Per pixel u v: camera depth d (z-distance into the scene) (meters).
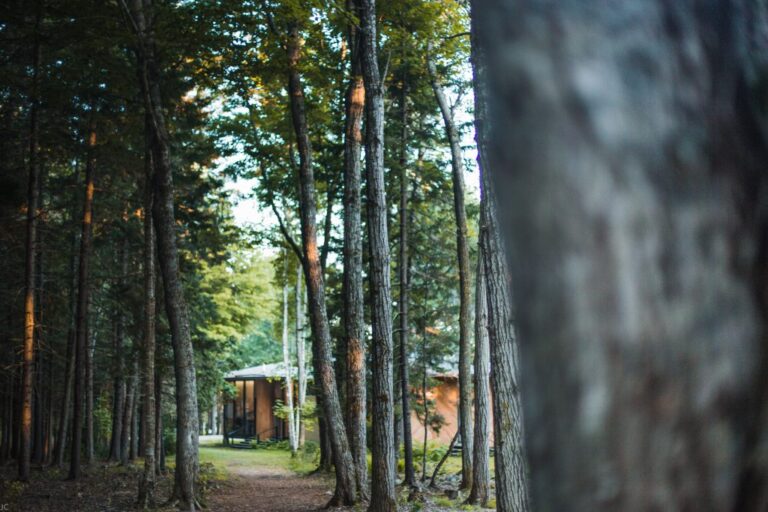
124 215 24.72
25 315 18.89
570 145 0.50
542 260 0.50
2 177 12.55
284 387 42.09
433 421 22.61
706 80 0.55
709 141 0.53
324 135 21.98
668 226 0.51
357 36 16.38
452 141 17.78
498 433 6.52
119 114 19.09
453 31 16.23
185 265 24.62
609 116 0.51
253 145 19.20
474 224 26.33
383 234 12.48
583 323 0.49
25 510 14.74
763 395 0.52
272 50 14.40
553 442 0.50
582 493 0.50
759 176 0.54
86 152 19.66
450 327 23.66
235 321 36.34
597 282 0.49
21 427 18.89
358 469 16.02
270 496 18.31
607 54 0.52
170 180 15.43
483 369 15.72
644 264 0.50
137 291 23.34
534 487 0.51
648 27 0.54
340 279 24.95
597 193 0.50
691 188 0.52
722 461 0.51
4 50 17.33
